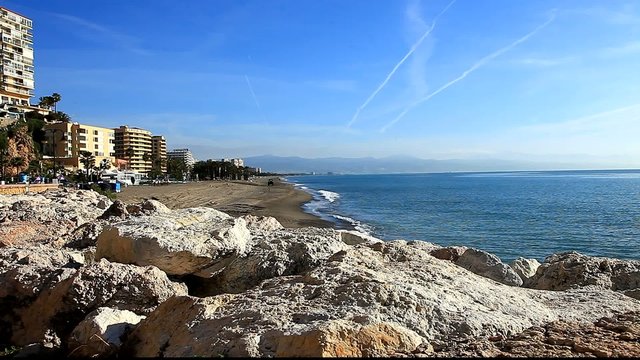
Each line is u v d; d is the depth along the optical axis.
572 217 47.44
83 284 7.60
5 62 117.06
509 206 61.59
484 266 10.62
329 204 68.12
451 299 6.25
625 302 7.38
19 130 93.44
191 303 6.06
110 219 13.60
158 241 9.00
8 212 16.00
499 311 6.26
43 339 7.28
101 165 114.94
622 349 4.79
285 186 142.25
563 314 6.58
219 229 9.80
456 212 54.12
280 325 5.26
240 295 6.50
